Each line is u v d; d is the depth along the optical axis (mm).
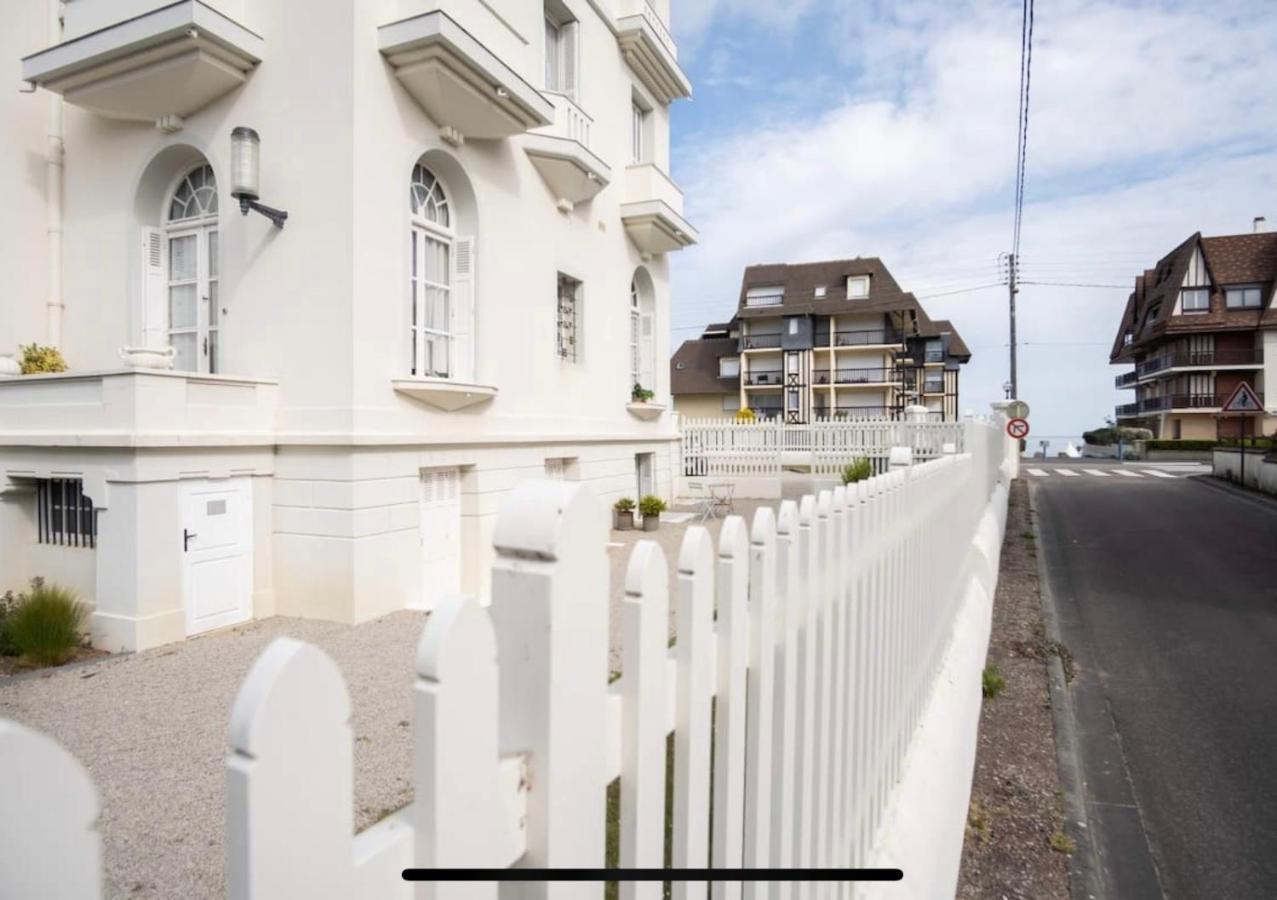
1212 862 3467
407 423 7012
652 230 12844
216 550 6160
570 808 900
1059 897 3184
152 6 6746
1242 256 37500
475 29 7555
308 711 622
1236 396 18812
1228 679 5719
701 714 1261
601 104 11938
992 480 11727
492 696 784
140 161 7523
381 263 6723
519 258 9102
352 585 6320
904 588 3094
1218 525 12883
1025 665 5980
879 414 40594
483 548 8141
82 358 7973
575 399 10820
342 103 6414
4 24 7965
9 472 6277
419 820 712
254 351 6863
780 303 42750
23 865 461
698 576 1238
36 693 4652
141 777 3514
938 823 2771
